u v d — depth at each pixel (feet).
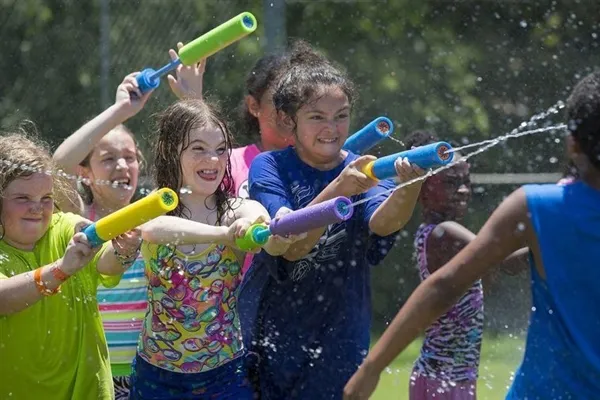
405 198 27.71
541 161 65.51
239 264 28.43
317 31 70.49
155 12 59.31
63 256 26.86
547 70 68.39
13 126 58.18
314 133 29.09
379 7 70.69
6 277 28.04
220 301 28.09
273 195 29.14
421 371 33.27
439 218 34.63
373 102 69.05
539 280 22.77
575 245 22.34
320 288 29.19
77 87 59.57
